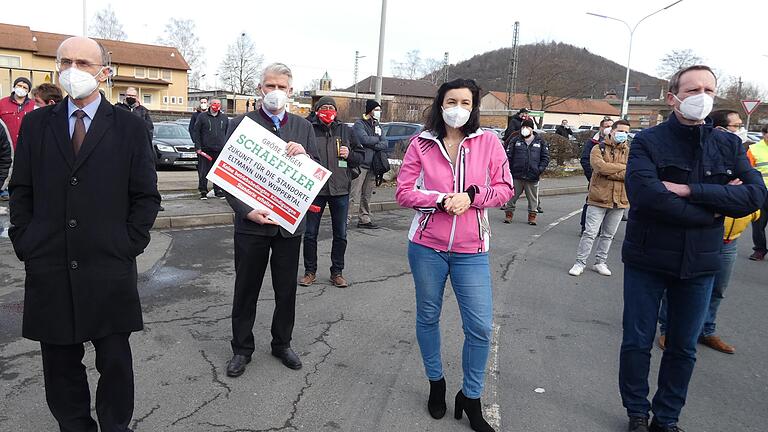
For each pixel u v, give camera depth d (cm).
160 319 486
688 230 305
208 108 1060
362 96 3453
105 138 264
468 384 329
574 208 1311
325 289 593
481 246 321
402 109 3547
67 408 282
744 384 412
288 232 388
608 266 757
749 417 363
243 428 323
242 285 387
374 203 1132
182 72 5781
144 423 324
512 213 1064
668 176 310
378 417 342
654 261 312
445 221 318
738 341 500
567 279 680
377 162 914
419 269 329
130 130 272
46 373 277
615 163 674
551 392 384
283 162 381
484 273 325
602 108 7431
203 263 668
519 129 1041
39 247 258
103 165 262
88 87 253
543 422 344
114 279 267
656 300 324
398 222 1009
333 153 579
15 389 356
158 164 1662
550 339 482
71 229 257
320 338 461
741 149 311
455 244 318
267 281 604
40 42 4853
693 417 361
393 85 6956
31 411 332
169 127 1802
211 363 405
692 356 323
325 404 354
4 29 4669
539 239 920
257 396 361
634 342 328
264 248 388
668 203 296
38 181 259
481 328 320
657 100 7069
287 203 384
